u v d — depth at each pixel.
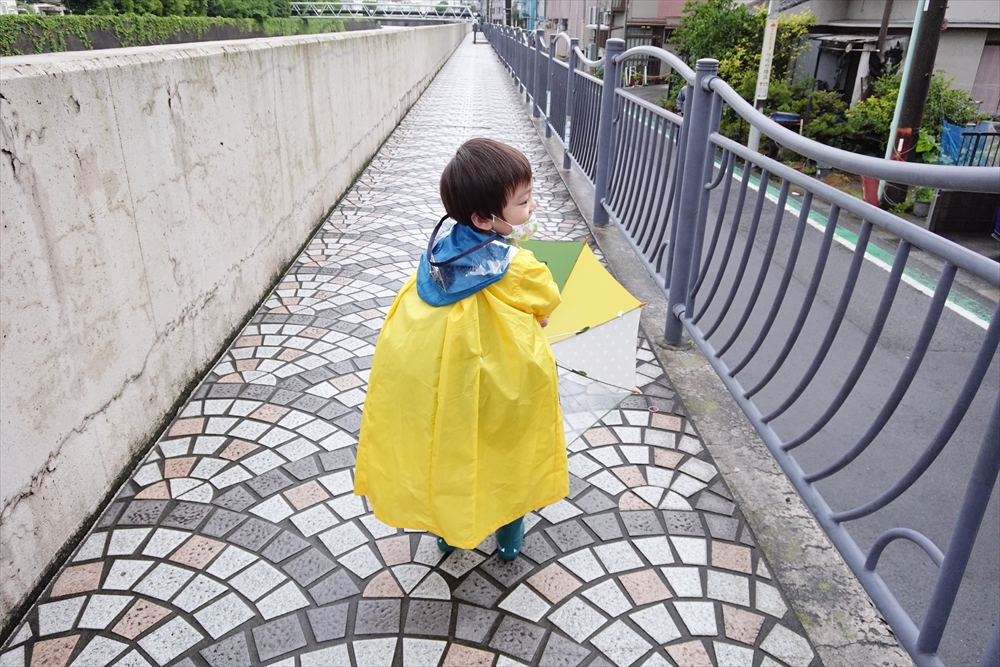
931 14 7.73
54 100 2.01
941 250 1.57
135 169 2.51
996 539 2.56
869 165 1.82
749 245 2.74
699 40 13.88
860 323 4.45
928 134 9.66
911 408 3.40
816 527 2.33
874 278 5.41
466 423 1.71
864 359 1.92
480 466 1.78
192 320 3.06
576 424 2.10
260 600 1.99
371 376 1.84
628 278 4.57
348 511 2.36
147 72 2.60
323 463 2.60
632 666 1.81
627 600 2.02
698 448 2.76
